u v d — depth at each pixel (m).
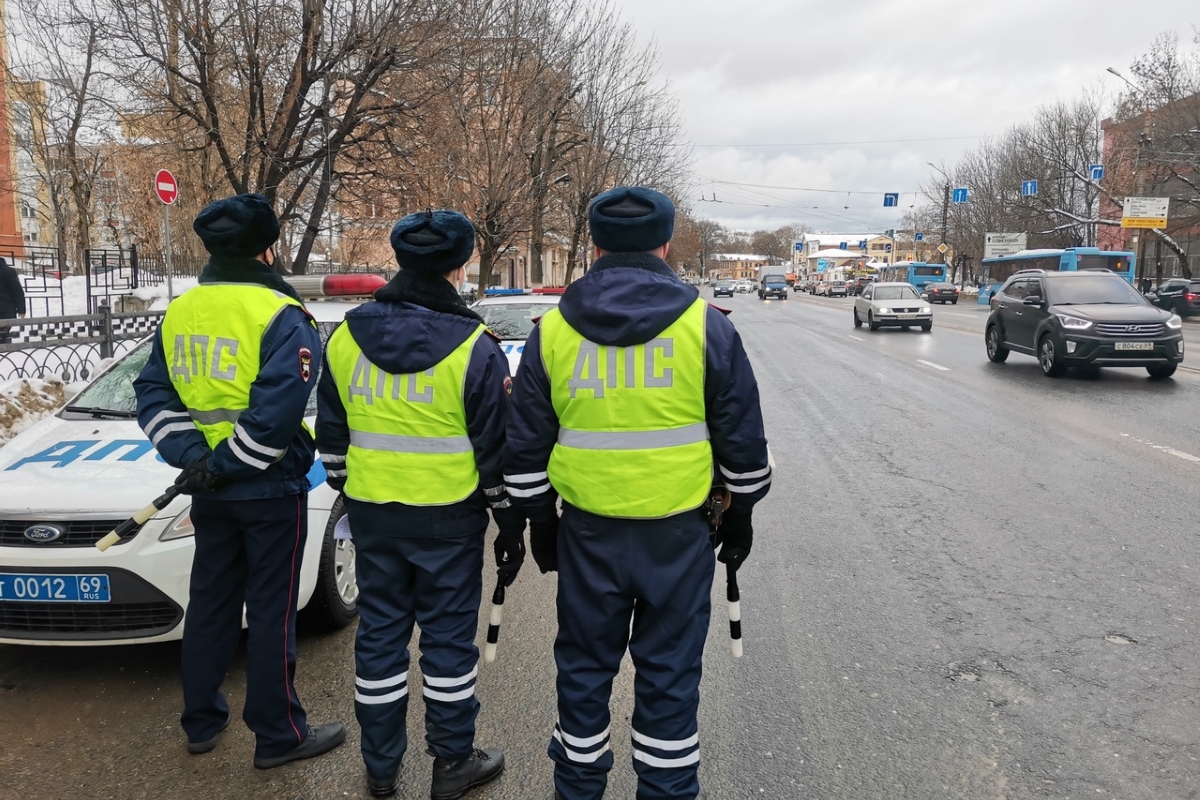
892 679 3.59
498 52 16.45
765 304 50.88
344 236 18.16
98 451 3.93
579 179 24.00
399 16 10.91
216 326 2.86
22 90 17.27
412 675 3.78
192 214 17.17
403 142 13.07
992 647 3.87
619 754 3.10
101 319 10.28
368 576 2.80
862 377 13.61
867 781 2.88
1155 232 38.22
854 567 4.95
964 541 5.37
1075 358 12.80
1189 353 16.73
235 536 2.93
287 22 10.66
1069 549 5.17
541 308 9.62
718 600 4.49
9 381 8.48
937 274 56.72
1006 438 8.53
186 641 2.99
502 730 3.24
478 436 2.69
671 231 2.35
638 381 2.24
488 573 5.05
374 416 2.73
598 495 2.27
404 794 2.86
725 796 2.81
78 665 3.81
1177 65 34.31
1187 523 5.63
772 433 9.06
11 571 3.38
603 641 2.37
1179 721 3.22
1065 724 3.22
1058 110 46.66
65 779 2.93
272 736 2.98
